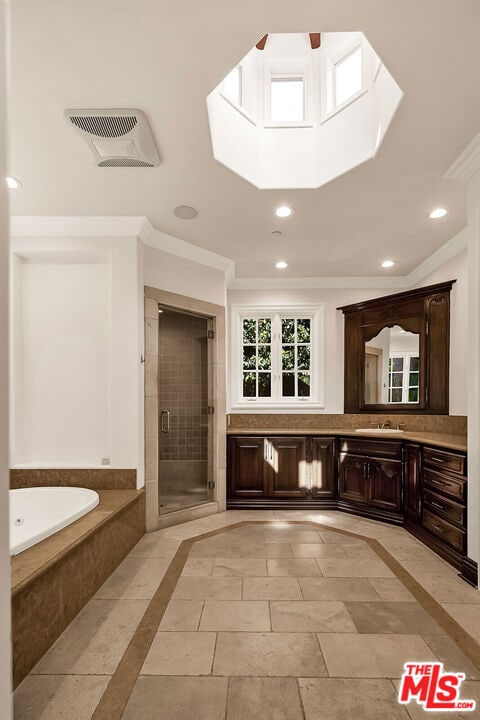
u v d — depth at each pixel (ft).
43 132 6.22
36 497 9.00
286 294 14.76
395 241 11.10
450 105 5.68
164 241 10.64
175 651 5.48
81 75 5.11
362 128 7.16
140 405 9.87
